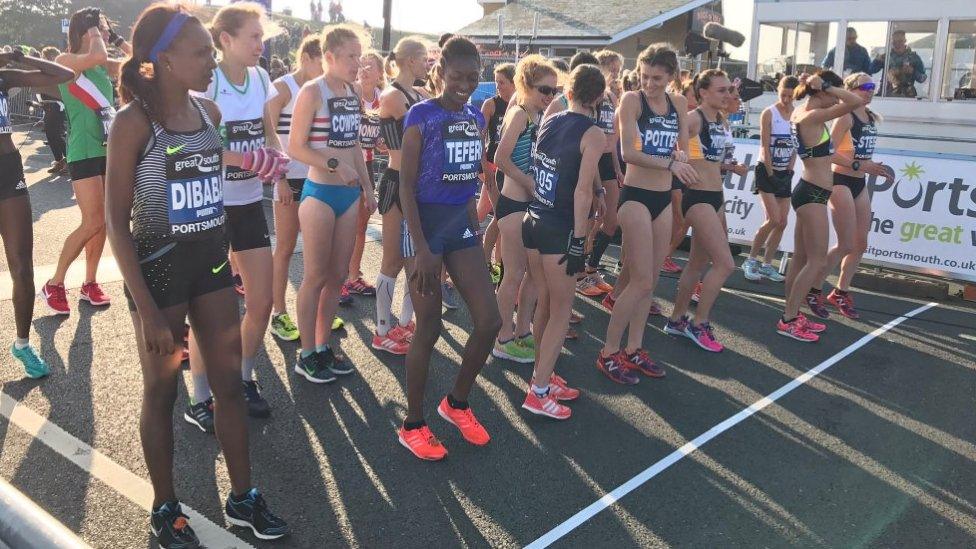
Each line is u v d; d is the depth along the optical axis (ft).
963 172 23.21
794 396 14.85
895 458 12.42
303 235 13.76
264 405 12.86
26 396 13.01
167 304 8.32
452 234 11.15
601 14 72.90
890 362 16.92
